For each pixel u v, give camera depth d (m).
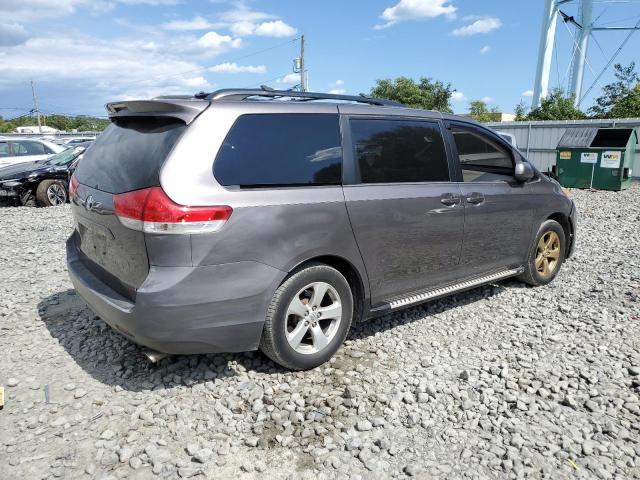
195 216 2.73
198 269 2.78
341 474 2.44
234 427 2.78
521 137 20.27
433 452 2.62
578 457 2.59
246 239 2.89
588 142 14.80
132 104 3.12
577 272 5.78
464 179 4.26
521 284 5.33
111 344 3.71
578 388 3.24
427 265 3.94
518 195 4.66
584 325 4.21
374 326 4.16
